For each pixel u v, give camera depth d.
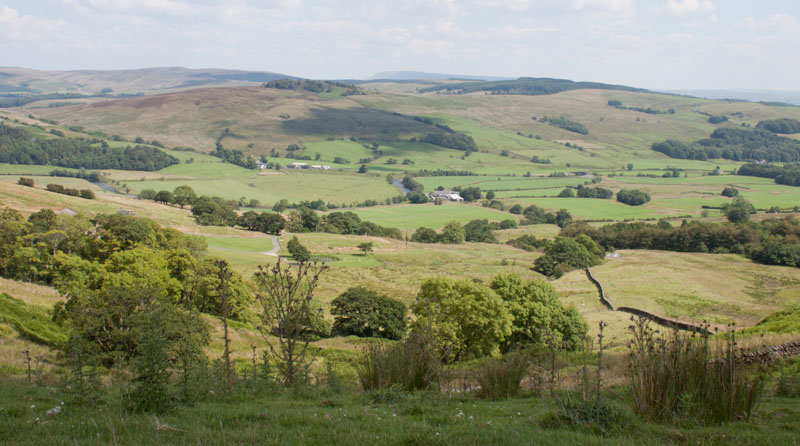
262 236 134.00
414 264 117.38
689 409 9.20
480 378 14.01
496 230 176.75
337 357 35.16
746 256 115.25
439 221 186.38
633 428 8.75
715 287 81.19
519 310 45.72
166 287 39.53
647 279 83.81
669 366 9.53
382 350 14.20
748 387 9.54
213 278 50.59
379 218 190.50
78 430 7.76
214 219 140.75
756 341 18.48
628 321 54.47
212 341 38.19
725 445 7.78
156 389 9.52
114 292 20.42
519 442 7.75
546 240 144.62
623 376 16.27
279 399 11.91
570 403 9.74
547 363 17.16
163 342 10.10
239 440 7.56
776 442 7.87
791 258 102.81
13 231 63.06
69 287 32.41
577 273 96.50
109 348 19.97
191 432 7.80
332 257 120.12
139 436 7.50
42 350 27.27
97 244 70.81
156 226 80.56
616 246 143.12
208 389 12.17
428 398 11.53
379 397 11.79
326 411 10.13
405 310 62.34
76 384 10.71
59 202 115.81
